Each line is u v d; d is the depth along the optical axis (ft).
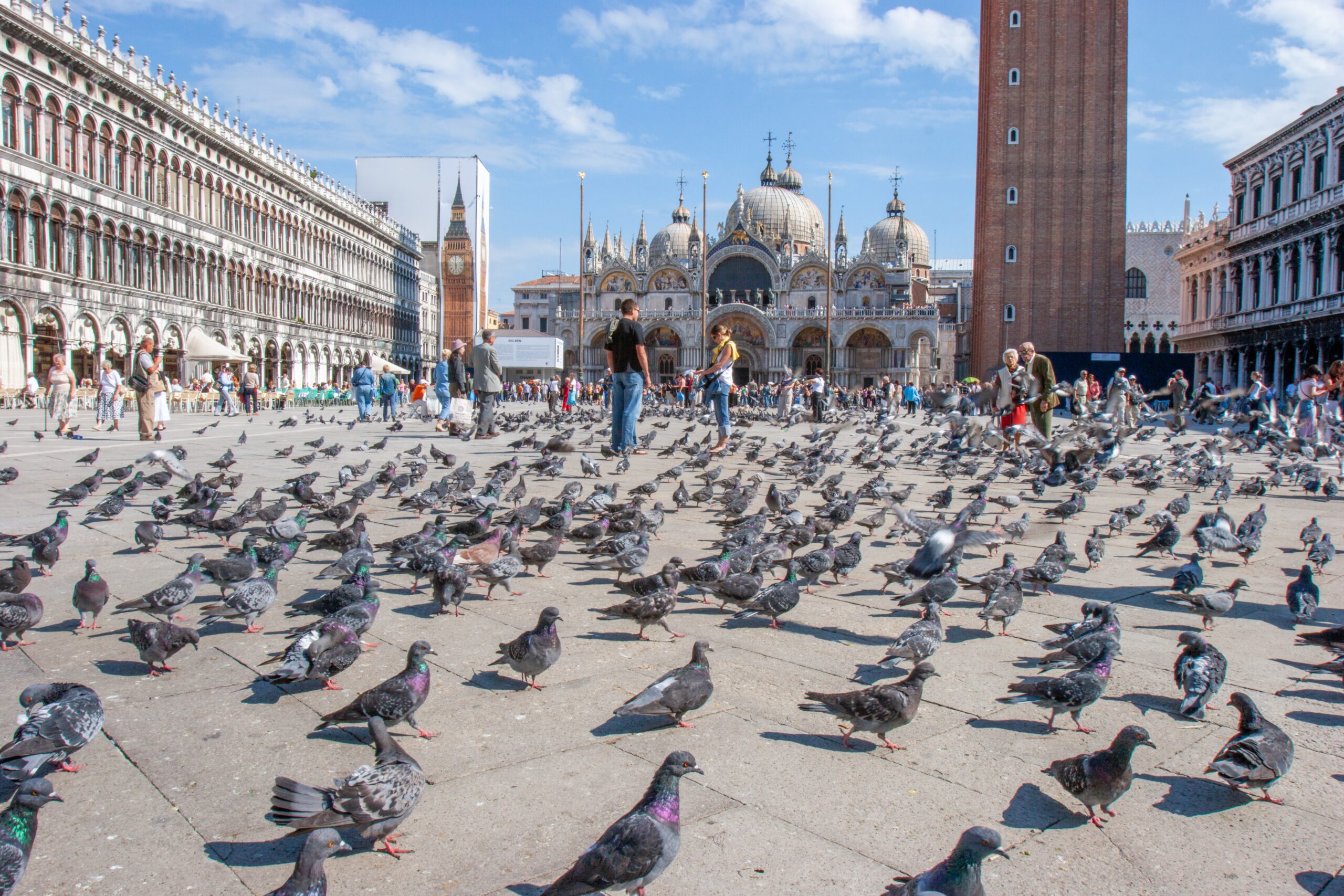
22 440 93.09
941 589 29.09
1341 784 18.85
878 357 417.90
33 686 20.84
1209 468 63.21
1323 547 37.09
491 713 21.72
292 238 262.26
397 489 54.60
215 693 22.86
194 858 15.52
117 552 38.55
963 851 13.66
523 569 36.60
